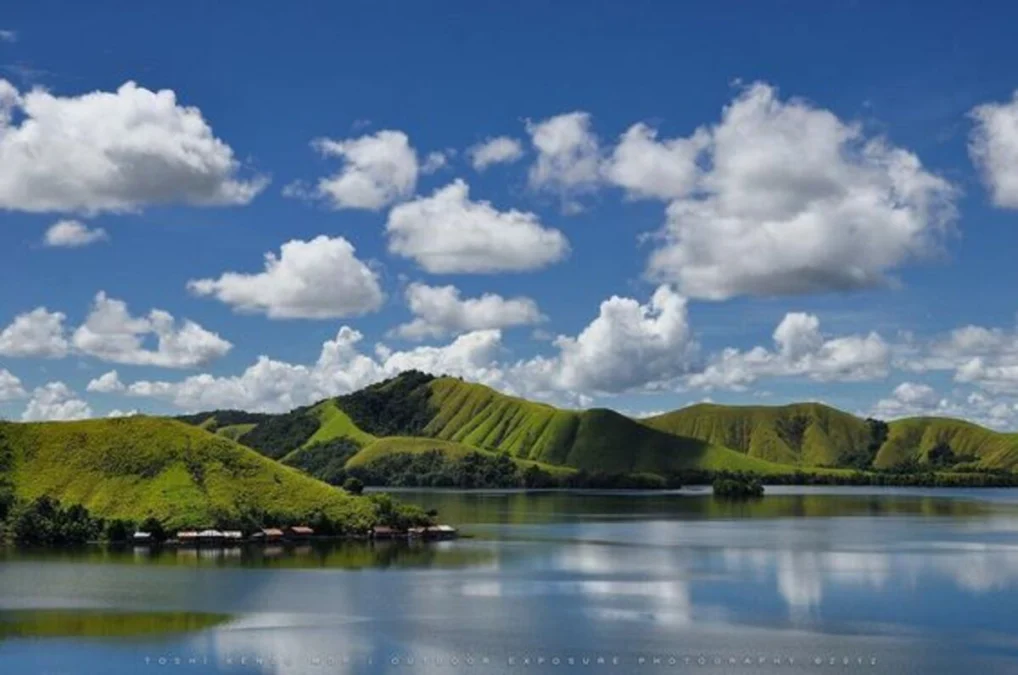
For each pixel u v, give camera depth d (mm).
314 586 144875
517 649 101125
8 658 97375
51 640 105625
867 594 136375
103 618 118062
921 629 111500
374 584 146875
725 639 105938
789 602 129625
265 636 107750
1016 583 146750
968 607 125500
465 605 127125
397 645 103500
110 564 171125
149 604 128125
